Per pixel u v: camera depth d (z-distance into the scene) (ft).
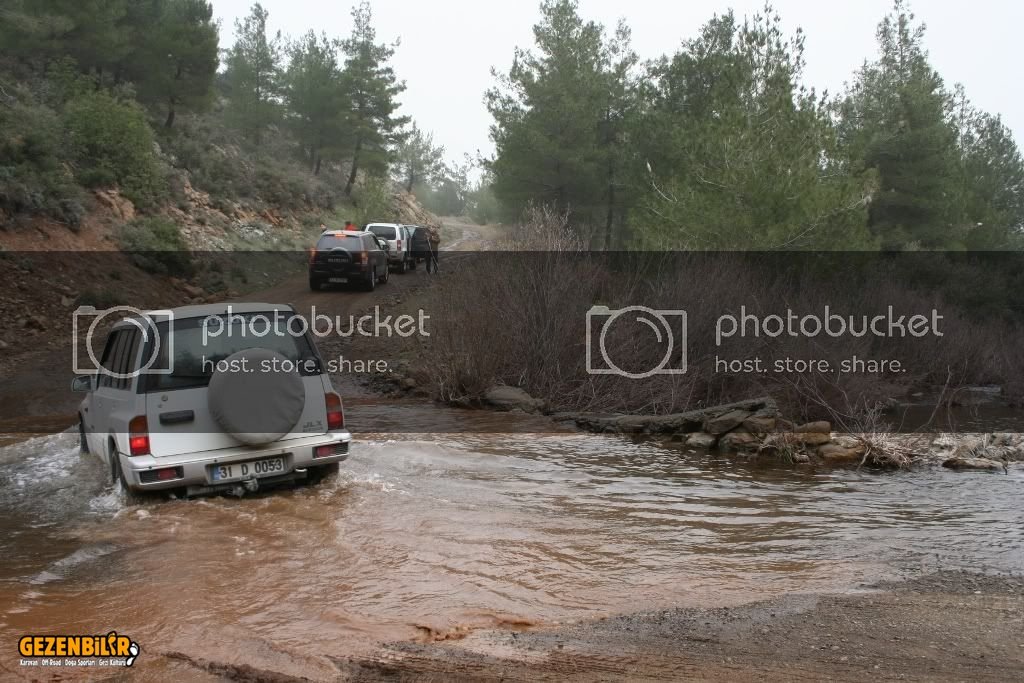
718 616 13.44
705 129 66.08
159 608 13.58
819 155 63.77
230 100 184.44
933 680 10.77
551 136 107.04
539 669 11.25
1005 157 156.25
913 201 97.19
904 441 29.78
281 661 11.54
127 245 80.69
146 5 134.31
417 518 19.16
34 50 108.47
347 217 162.91
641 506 21.08
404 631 12.69
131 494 20.52
